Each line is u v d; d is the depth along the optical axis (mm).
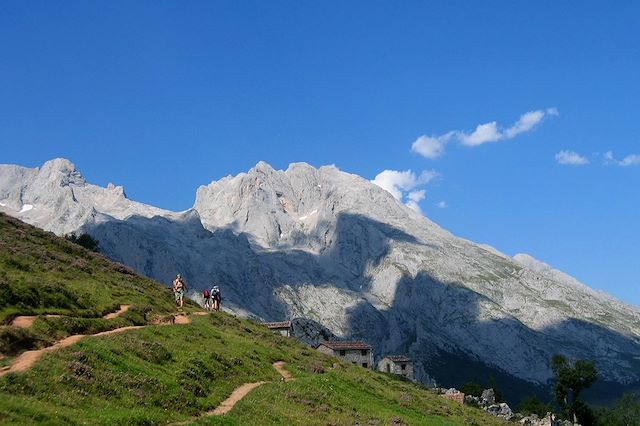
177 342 56156
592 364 169250
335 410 52719
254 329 82938
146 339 53406
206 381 48812
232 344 63719
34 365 37875
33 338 45438
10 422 29391
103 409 35750
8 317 49531
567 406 170250
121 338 50219
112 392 38719
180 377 46312
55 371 37812
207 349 57750
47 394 34781
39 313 53594
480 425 73250
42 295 57281
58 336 48875
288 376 60812
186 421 38969
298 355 73375
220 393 47656
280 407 48156
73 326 52062
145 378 42344
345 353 158500
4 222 85875
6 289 54000
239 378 53500
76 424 31906
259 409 45781
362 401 60156
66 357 40500
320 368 67500
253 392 50156
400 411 62062
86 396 36625
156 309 70875
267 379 56875
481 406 125750
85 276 74250
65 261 77188
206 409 43156
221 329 72125
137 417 35594
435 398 86312
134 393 39812
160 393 41625
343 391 60875
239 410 44000
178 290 80125
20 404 31547
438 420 64062
